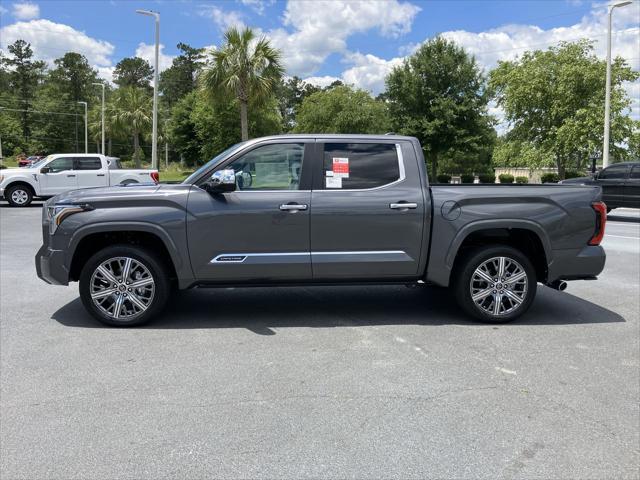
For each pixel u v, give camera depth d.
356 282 5.39
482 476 2.79
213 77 24.33
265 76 24.70
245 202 5.15
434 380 4.01
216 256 5.16
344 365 4.29
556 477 2.79
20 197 18.41
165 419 3.37
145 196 5.13
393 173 5.37
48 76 94.81
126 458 2.93
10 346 4.68
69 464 2.87
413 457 2.96
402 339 4.95
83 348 4.64
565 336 5.09
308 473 2.80
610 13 22.67
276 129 47.78
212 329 5.21
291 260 5.20
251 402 3.62
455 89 36.28
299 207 5.15
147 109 56.16
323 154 5.31
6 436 3.15
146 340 4.87
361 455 2.97
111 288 5.20
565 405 3.61
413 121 36.41
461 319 5.63
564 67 31.42
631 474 2.82
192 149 62.19
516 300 5.45
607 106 23.25
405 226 5.27
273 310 5.93
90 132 87.81
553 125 32.78
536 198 5.37
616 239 12.31
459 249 5.53
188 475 2.78
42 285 7.10
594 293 6.96
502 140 38.56
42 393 3.73
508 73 34.56
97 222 5.06
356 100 47.28
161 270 5.21
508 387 3.90
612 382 4.00
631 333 5.21
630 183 16.02
